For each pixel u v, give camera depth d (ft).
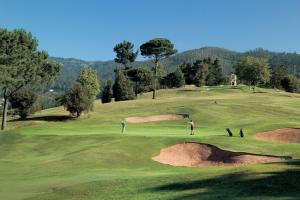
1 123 290.35
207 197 69.72
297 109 300.61
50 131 205.46
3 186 100.89
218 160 143.54
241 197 67.26
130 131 204.44
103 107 338.95
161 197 74.74
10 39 247.29
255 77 548.72
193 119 264.93
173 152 152.05
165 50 428.97
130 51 551.18
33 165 132.26
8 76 248.73
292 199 63.52
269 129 195.21
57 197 86.69
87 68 372.17
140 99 409.69
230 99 356.38
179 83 581.12
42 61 268.41
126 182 92.38
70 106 284.41
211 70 654.53
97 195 83.97
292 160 95.40
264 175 79.61
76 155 140.97
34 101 318.86
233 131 196.24
